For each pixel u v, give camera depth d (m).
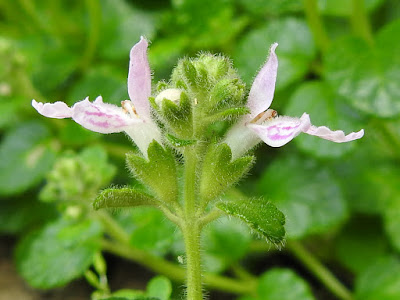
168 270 0.15
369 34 0.16
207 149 0.10
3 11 0.21
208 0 0.17
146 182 0.10
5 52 0.17
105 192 0.10
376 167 0.16
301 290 0.14
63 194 0.14
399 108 0.14
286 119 0.09
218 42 0.18
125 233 0.15
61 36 0.20
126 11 0.19
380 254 0.16
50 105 0.09
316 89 0.15
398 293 0.14
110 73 0.18
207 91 0.10
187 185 0.10
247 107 0.10
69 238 0.14
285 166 0.16
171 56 0.17
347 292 0.15
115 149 0.17
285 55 0.16
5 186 0.17
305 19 0.18
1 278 0.18
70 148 0.18
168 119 0.10
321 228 0.15
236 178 0.10
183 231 0.10
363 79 0.15
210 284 0.15
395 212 0.15
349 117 0.15
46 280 0.14
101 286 0.14
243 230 0.14
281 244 0.10
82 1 0.21
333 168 0.16
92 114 0.09
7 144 0.17
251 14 0.18
